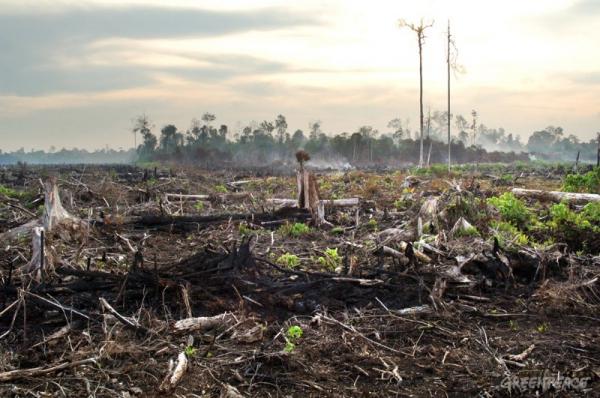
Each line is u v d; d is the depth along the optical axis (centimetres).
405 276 904
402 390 597
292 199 2105
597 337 739
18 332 713
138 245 1260
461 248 1083
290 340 703
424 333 740
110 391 577
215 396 578
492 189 2238
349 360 662
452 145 9650
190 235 1409
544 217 1395
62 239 1215
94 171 3631
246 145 11375
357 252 1148
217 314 770
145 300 804
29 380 597
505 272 944
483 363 658
